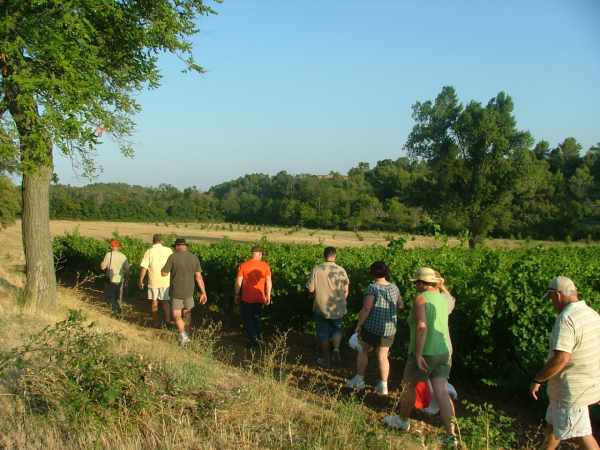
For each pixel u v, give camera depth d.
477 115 48.59
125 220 97.06
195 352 7.73
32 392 5.20
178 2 10.96
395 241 10.79
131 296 16.61
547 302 6.61
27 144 9.41
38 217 10.66
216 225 90.12
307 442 4.68
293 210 90.88
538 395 6.45
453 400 6.94
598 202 59.12
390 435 5.11
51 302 10.73
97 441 4.47
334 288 8.31
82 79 9.12
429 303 5.34
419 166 91.31
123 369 5.27
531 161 48.59
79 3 8.81
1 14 8.84
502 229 50.69
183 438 4.63
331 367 8.27
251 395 5.63
